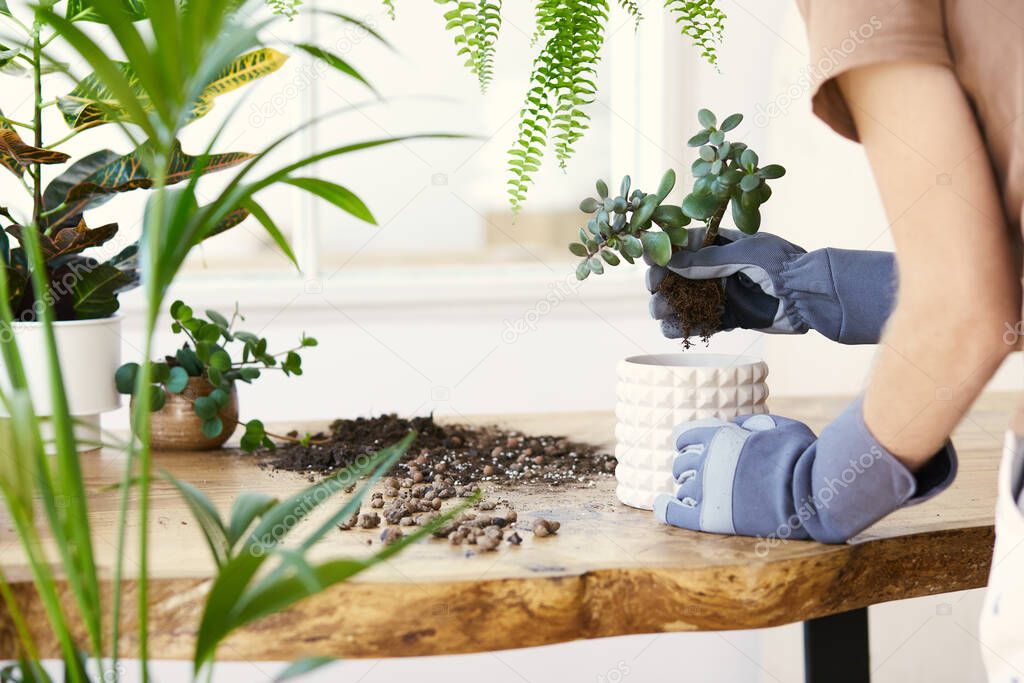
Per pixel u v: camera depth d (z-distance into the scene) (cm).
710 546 90
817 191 239
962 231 73
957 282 73
